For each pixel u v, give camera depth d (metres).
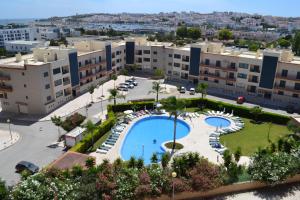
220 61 87.06
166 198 33.78
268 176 35.81
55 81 69.19
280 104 75.25
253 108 63.34
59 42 173.25
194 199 34.53
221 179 35.31
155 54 104.25
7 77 65.25
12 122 61.53
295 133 50.19
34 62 67.38
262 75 78.62
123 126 58.75
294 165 37.22
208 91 86.50
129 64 108.69
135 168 36.06
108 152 48.22
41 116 64.69
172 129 60.12
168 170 35.94
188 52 93.62
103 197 30.77
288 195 35.62
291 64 74.00
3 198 30.58
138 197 32.16
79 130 52.28
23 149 49.25
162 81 97.38
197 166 36.06
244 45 180.88
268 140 53.56
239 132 57.88
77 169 35.84
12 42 171.88
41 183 32.66
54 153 47.91
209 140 53.16
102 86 90.19
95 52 88.62
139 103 68.94
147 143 53.47
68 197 30.59
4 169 42.84
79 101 75.38
